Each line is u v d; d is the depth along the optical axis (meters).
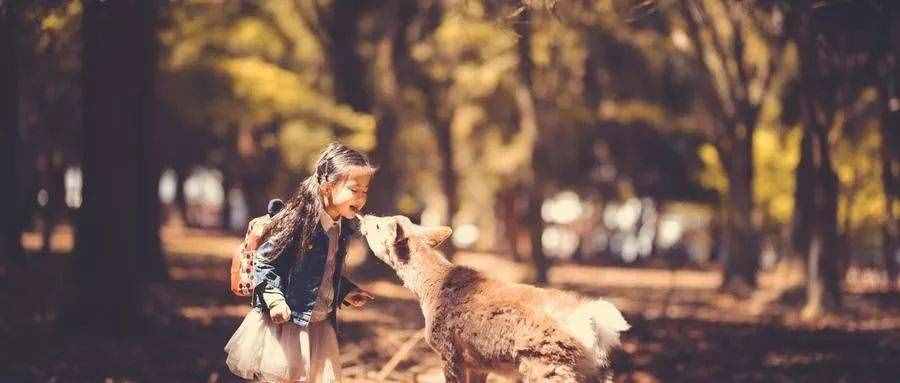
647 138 37.41
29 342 10.77
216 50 23.03
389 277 23.91
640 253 45.41
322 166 5.61
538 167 26.81
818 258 18.42
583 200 42.59
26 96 19.42
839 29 12.58
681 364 11.96
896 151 17.95
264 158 32.34
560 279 30.22
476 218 48.00
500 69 26.78
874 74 16.62
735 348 13.44
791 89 23.55
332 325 5.83
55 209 22.75
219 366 10.32
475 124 34.47
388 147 24.36
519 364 5.89
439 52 25.64
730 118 24.19
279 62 26.72
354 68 24.02
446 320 6.24
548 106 29.00
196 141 35.25
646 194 41.25
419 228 6.56
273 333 5.61
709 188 38.78
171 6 19.28
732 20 21.56
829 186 18.17
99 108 11.55
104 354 10.47
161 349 11.02
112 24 11.39
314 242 5.58
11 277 15.46
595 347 5.75
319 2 23.78
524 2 9.27
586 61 27.81
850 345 13.93
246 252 5.63
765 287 26.52
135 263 11.84
